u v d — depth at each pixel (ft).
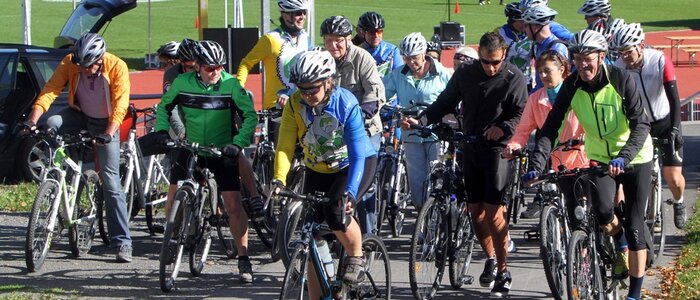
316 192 19.75
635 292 21.95
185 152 25.66
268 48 31.01
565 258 21.49
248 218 27.30
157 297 24.22
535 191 33.37
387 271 21.33
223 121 25.52
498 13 163.22
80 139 26.84
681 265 26.45
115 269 27.14
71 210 27.55
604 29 32.37
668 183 29.66
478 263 27.40
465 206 24.32
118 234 28.12
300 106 19.89
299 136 20.40
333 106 19.57
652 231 26.78
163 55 31.89
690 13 165.99
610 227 21.53
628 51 26.35
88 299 23.94
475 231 24.48
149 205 31.50
